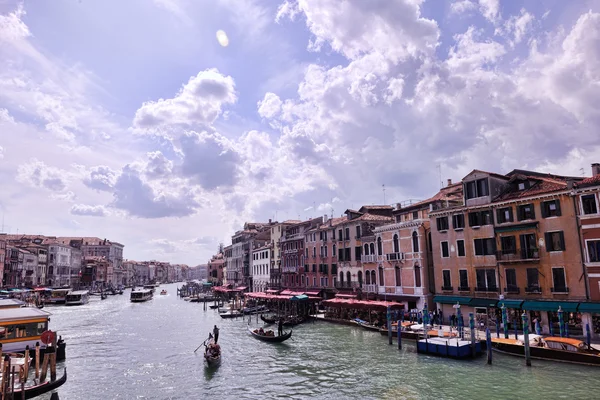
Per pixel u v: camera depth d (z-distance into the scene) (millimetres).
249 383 20969
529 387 18031
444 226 33375
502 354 23344
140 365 25391
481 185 31016
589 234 24641
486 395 17484
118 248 148625
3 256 71125
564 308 24797
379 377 20750
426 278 35469
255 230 85938
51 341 18891
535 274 27188
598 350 20656
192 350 30047
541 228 26969
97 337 36375
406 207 40000
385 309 34281
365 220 44406
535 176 32219
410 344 27859
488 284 29953
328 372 22266
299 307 46562
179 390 20141
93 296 97188
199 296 86250
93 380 22047
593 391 17172
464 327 29766
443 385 19016
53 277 92250
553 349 21266
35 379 18438
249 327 40969
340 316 40844
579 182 25578
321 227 52125
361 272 44062
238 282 87375
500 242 29141
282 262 63250
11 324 23969
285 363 24750
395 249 38719
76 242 115812
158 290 145750
